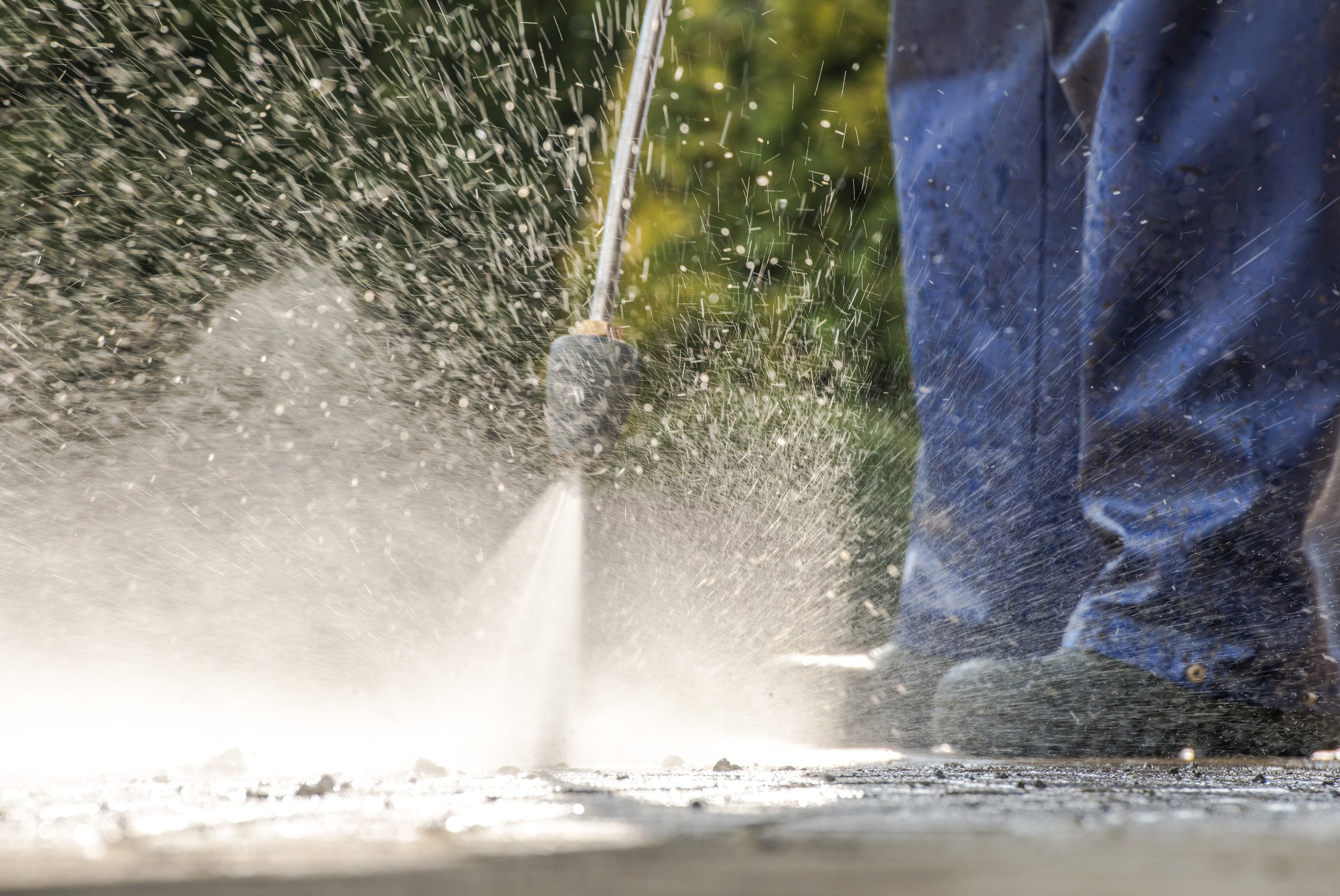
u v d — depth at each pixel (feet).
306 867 6.13
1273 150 22.02
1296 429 21.38
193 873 5.93
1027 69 26.89
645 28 20.48
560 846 6.84
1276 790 11.29
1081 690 20.02
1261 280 21.83
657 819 8.19
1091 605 21.01
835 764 15.16
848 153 56.08
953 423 27.14
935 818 8.34
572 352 17.87
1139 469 22.11
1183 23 22.31
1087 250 22.95
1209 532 20.85
